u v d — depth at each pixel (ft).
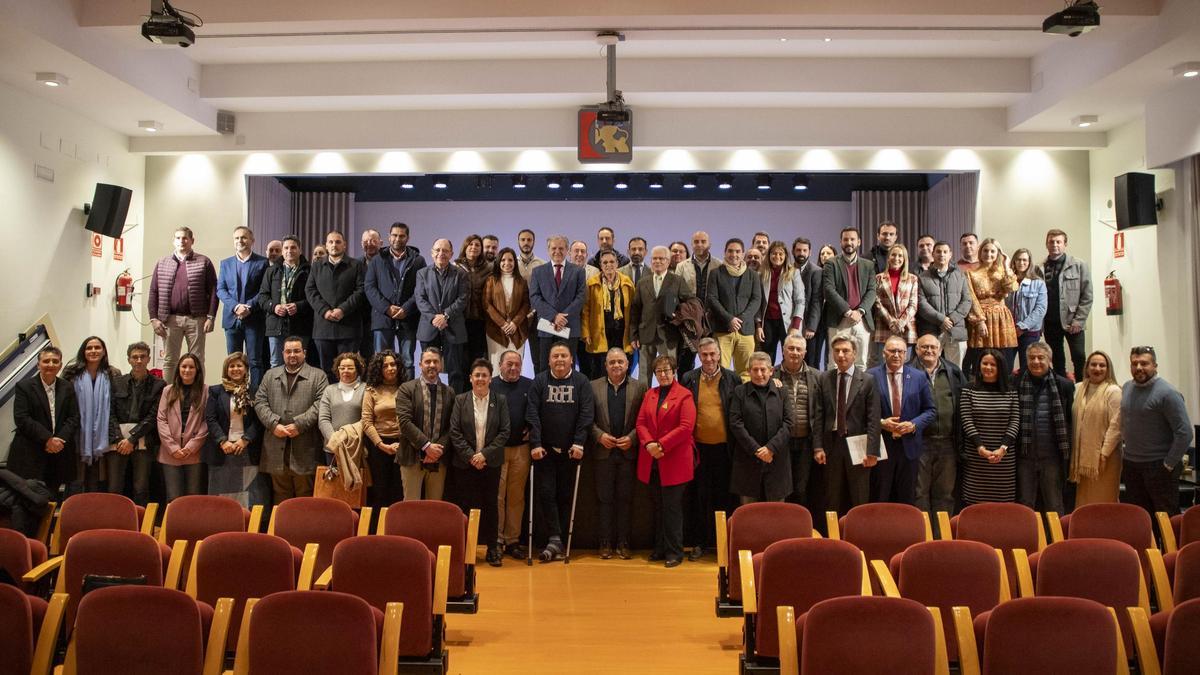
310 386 22.04
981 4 22.85
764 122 31.55
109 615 10.25
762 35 24.40
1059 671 9.94
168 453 21.65
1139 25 23.81
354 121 32.04
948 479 21.91
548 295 25.13
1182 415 19.77
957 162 32.40
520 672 14.69
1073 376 28.04
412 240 42.16
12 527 18.60
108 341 31.30
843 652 9.98
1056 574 13.03
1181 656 9.94
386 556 13.42
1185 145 26.05
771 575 13.14
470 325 26.71
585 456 23.34
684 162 32.32
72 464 21.75
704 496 22.88
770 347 26.84
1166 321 28.04
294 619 10.24
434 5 23.26
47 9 22.82
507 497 22.66
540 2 23.16
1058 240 28.27
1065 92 27.73
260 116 32.19
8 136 26.35
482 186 39.34
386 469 21.98
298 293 26.81
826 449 21.43
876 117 31.63
